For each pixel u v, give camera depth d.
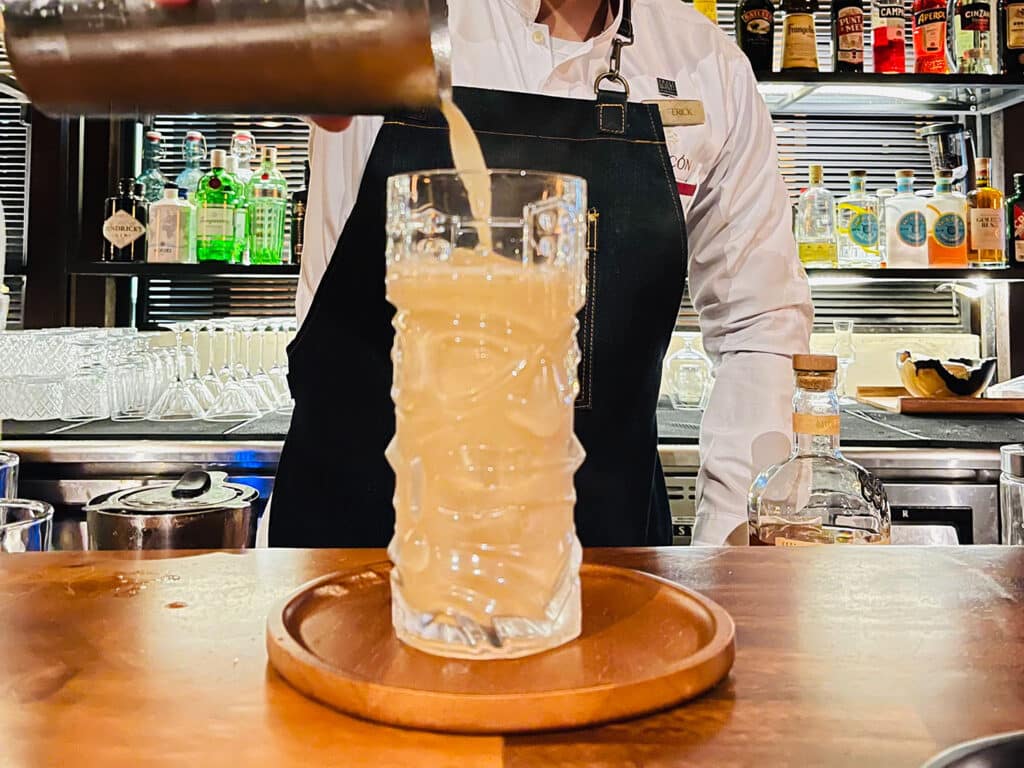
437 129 1.29
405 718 0.38
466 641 0.45
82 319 2.75
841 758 0.35
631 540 1.33
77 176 2.70
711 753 0.36
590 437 1.33
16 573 0.61
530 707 0.37
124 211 2.48
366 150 1.37
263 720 0.39
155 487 1.16
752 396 1.42
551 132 1.32
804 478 0.90
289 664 0.42
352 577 0.56
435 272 0.48
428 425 0.47
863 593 0.57
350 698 0.39
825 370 0.89
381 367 1.30
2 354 2.30
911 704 0.40
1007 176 2.80
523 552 0.46
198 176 2.61
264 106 0.60
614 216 1.33
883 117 2.90
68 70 0.57
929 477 1.95
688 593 0.53
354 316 1.30
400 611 0.48
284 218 2.62
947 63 2.52
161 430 2.12
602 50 1.40
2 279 2.30
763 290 1.48
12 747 0.36
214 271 2.40
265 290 2.83
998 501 1.94
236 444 1.99
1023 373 2.75
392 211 0.51
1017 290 2.74
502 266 0.48
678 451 2.01
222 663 0.45
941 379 2.46
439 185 0.48
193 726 0.38
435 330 0.48
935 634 0.50
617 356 1.34
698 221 1.58
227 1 0.55
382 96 0.58
